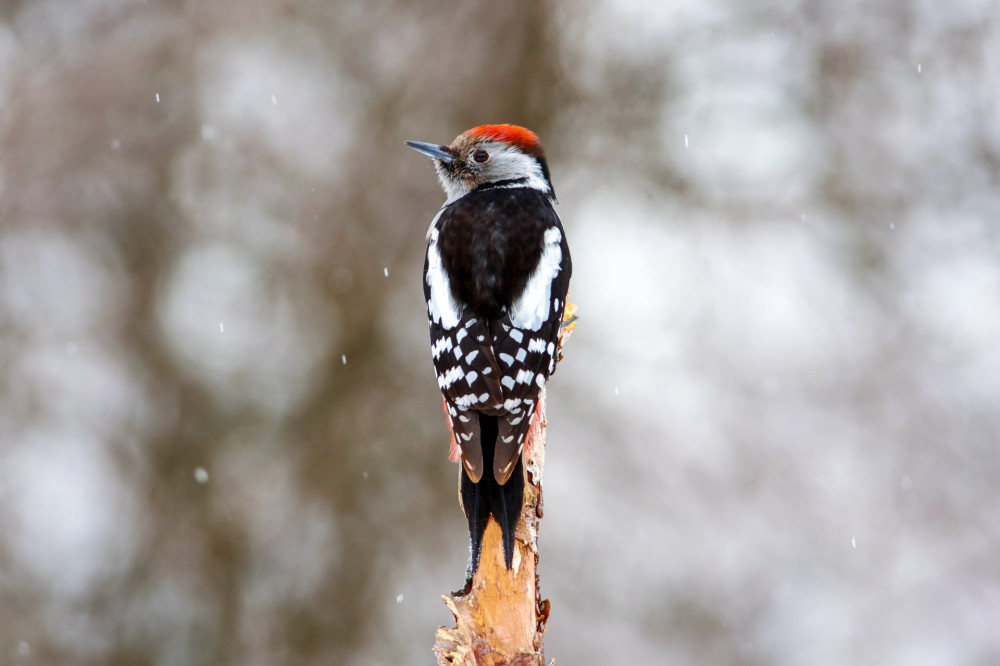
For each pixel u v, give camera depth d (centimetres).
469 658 531
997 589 1342
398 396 1434
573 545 1405
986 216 1369
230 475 1437
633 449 1402
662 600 1381
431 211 1419
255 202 1423
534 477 628
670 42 1436
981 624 1327
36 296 1405
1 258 1384
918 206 1396
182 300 1448
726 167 1428
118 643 1394
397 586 1448
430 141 1430
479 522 560
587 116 1452
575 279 1418
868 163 1398
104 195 1407
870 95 1398
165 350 1428
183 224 1416
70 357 1419
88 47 1390
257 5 1384
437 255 712
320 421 1439
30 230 1392
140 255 1416
